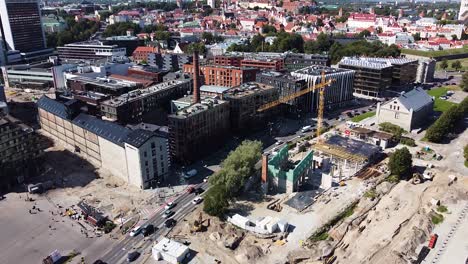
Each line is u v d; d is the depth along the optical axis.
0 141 161.00
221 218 142.75
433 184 161.00
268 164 161.25
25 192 163.62
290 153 197.12
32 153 175.12
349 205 148.88
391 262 113.94
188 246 128.38
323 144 195.00
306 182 169.38
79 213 148.25
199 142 193.50
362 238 128.38
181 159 187.12
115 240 132.88
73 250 127.88
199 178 174.50
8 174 165.88
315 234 132.50
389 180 166.12
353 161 178.25
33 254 126.00
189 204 153.12
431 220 134.88
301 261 120.19
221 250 126.50
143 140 159.38
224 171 153.62
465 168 176.38
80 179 173.75
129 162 164.62
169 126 184.50
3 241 132.25
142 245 130.12
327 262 117.50
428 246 121.31
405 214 140.00
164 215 145.75
